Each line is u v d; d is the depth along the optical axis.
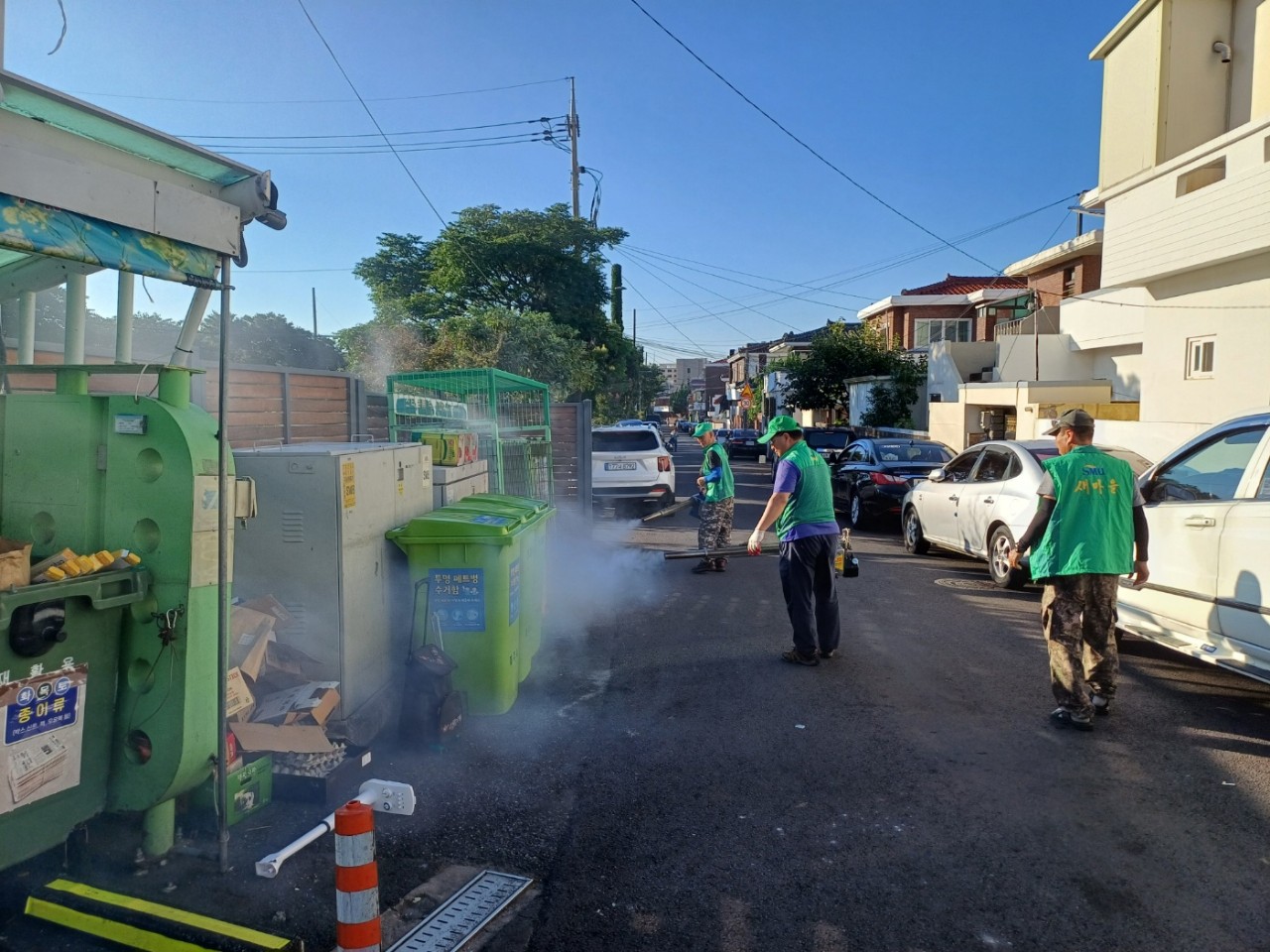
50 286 4.04
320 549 4.64
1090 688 5.43
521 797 4.38
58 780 3.12
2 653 2.88
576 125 30.91
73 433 3.40
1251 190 13.77
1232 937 3.15
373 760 4.82
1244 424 5.72
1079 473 5.10
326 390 8.67
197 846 3.70
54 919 3.05
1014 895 3.45
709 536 10.49
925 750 4.92
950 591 9.35
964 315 39.47
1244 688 5.98
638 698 5.89
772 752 4.93
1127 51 17.30
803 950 3.13
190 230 3.17
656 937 3.22
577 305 31.02
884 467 14.45
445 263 30.42
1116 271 17.22
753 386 72.44
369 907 2.90
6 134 2.58
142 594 3.29
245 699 4.03
